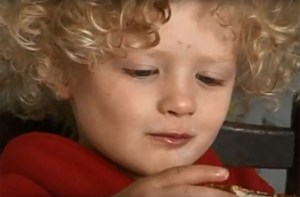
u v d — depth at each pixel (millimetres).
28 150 848
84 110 843
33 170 838
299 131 1061
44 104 969
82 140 875
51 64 875
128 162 829
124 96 811
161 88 805
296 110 1062
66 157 845
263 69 943
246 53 881
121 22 795
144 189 689
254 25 870
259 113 1174
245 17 848
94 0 816
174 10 793
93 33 815
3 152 903
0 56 950
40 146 850
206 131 837
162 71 804
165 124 809
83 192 833
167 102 801
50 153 847
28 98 967
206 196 682
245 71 919
